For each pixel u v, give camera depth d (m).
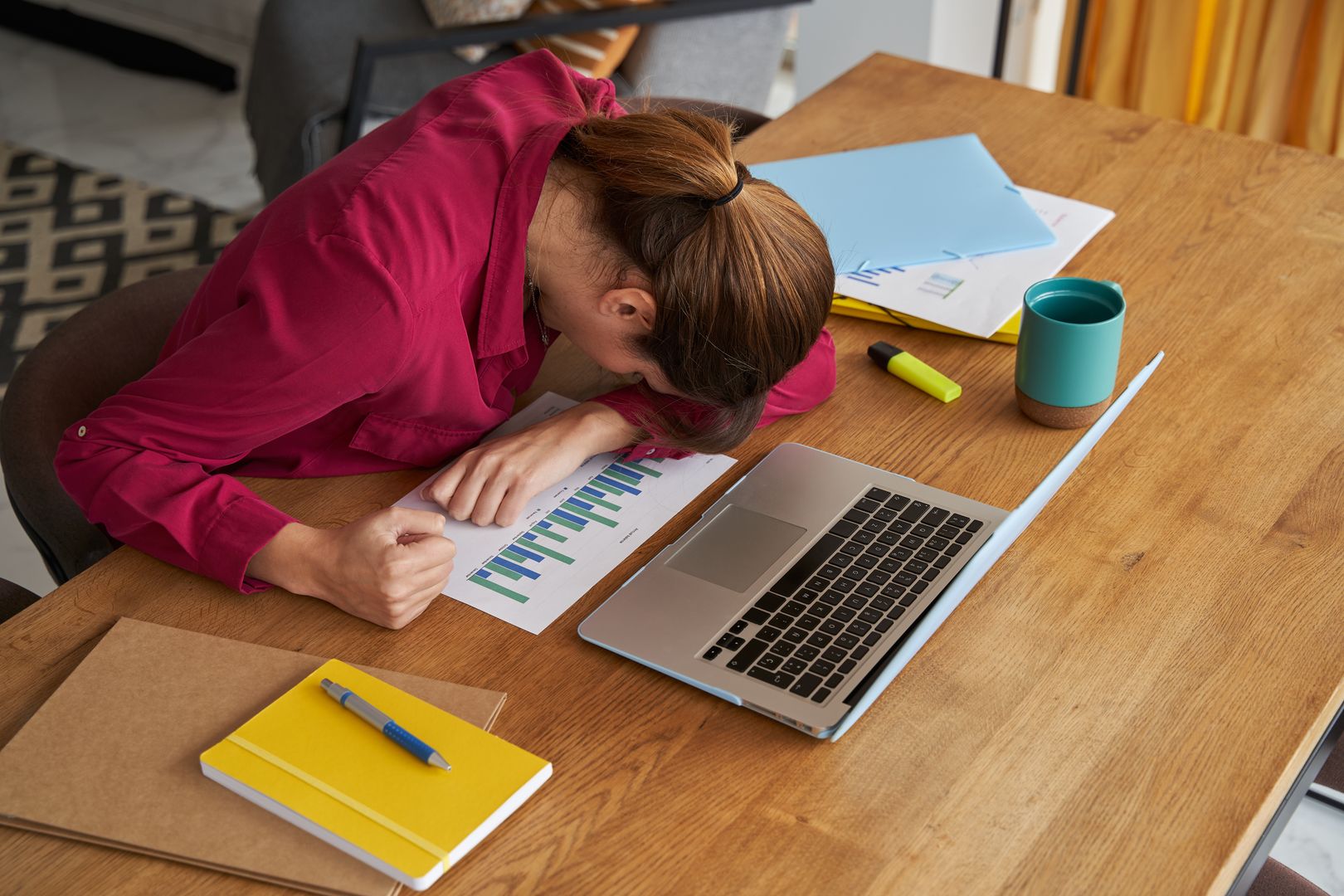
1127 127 1.62
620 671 0.95
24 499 1.26
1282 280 1.33
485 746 0.87
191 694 0.92
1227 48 2.31
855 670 0.92
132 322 1.39
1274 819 0.91
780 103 3.49
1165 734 0.88
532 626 0.99
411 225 1.02
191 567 1.04
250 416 1.01
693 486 1.13
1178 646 0.94
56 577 1.31
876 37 2.83
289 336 0.99
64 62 3.87
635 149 1.00
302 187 1.09
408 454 1.16
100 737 0.89
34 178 3.30
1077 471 1.11
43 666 0.97
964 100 1.71
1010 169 1.55
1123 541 1.04
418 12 2.82
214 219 3.12
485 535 1.08
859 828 0.82
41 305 2.85
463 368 1.10
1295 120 2.37
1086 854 0.80
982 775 0.85
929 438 1.17
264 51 2.78
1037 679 0.92
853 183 1.50
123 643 0.97
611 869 0.81
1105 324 1.09
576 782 0.87
